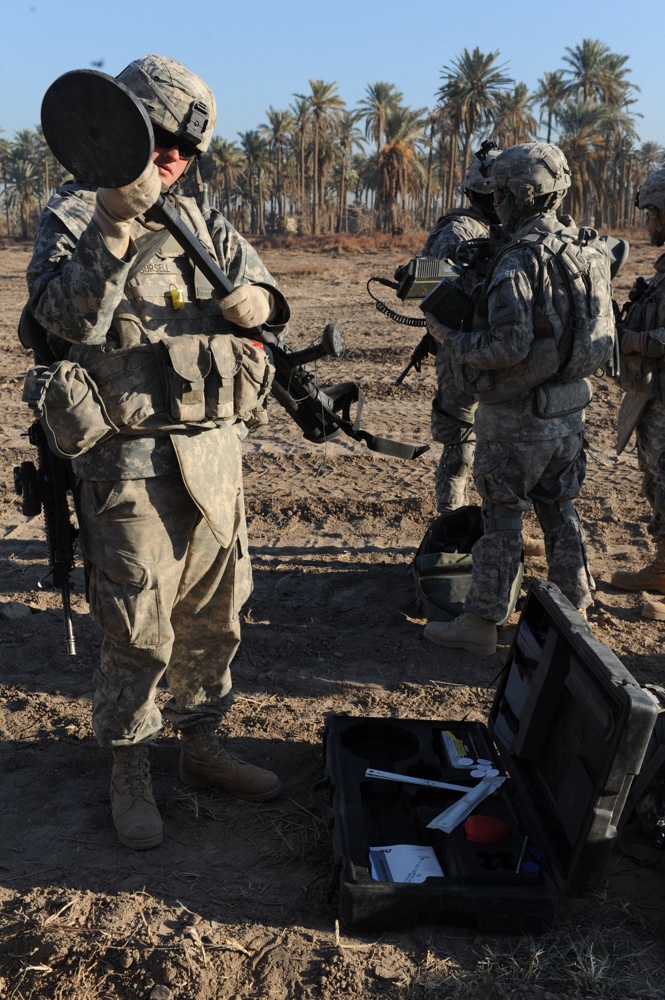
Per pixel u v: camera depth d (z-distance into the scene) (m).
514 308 3.53
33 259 2.43
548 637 2.85
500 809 2.71
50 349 2.60
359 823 2.60
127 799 2.83
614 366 3.93
